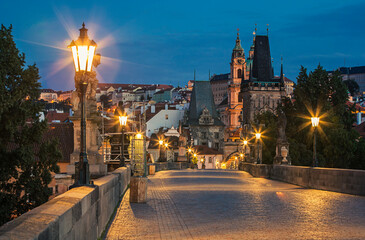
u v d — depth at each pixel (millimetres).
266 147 90688
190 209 18406
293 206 18953
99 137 38906
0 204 23125
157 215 16828
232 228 13852
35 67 25031
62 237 7195
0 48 23422
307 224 14328
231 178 43250
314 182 29344
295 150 86062
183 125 188000
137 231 13648
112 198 17062
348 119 103875
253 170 48219
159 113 179875
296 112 101750
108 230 13734
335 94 104625
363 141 92688
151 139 147750
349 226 13906
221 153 165125
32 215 6688
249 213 16953
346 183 25125
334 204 19641
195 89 199500
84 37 12922
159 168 63906
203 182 36688
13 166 23844
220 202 20719
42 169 25578
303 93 102625
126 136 48375
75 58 12852
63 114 131875
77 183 12188
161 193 25609
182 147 101312
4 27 23891
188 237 12633
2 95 22016
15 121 23688
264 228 13734
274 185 33406
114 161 46000
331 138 88500
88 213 10180
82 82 12734
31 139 24828
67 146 47594
